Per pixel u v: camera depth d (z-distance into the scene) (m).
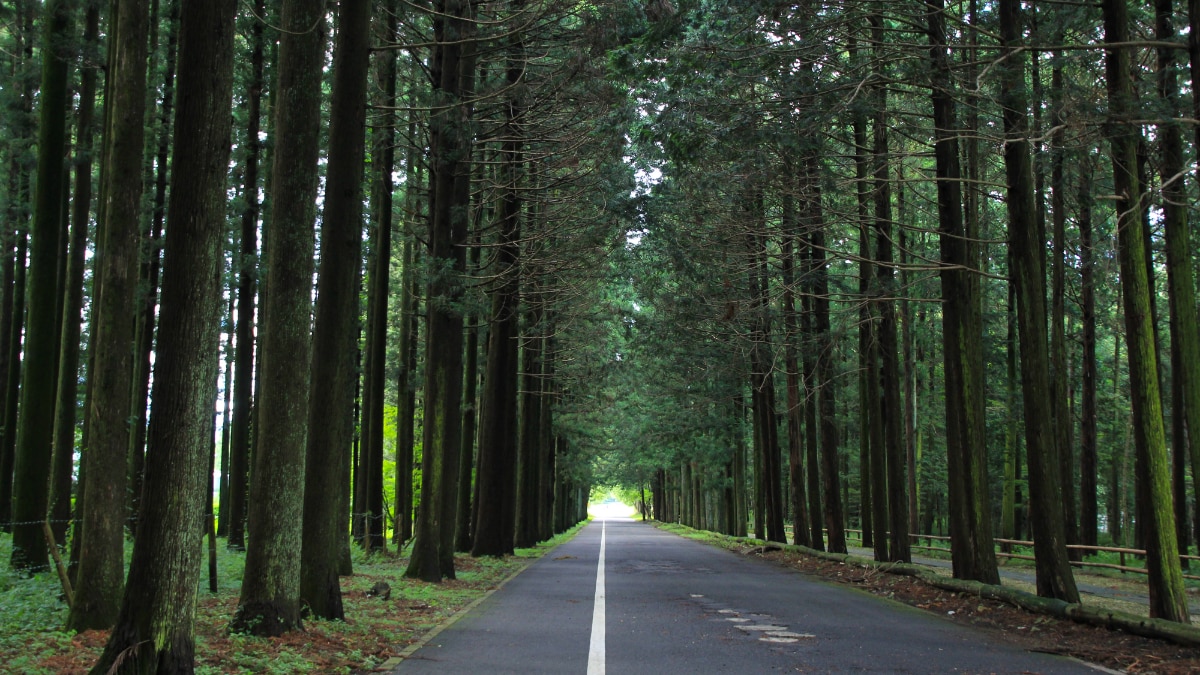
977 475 14.93
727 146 13.73
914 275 24.53
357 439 28.05
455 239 17.62
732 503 48.91
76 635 8.55
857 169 20.17
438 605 12.93
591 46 14.89
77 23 15.05
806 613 12.45
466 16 16.75
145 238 20.02
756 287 23.64
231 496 21.08
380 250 20.56
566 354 33.66
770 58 12.91
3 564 14.34
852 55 14.87
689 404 35.00
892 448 19.95
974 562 14.83
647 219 18.98
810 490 27.48
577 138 18.28
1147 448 10.72
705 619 11.62
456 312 16.91
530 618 11.62
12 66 17.78
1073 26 12.93
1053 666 8.17
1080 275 24.39
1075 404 35.41
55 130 12.94
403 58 19.77
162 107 18.67
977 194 21.58
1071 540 22.86
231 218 19.56
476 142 17.28
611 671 7.68
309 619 10.30
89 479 9.13
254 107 19.09
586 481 70.31
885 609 13.16
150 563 6.38
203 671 6.96
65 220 20.06
